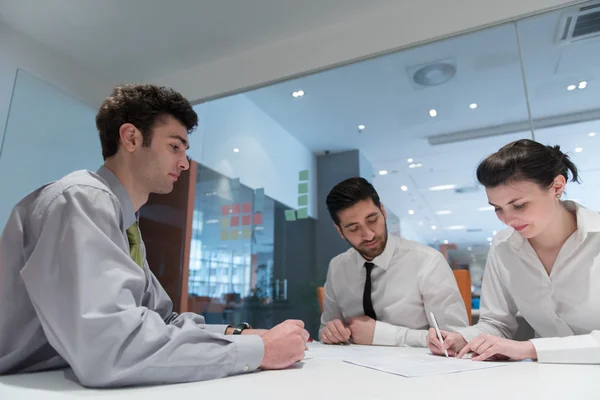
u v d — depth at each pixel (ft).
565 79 7.37
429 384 1.93
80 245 2.05
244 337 2.31
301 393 1.72
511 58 7.88
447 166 8.86
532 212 3.35
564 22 7.29
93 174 2.65
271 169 10.47
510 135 7.83
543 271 3.80
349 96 9.69
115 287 2.06
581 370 2.34
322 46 8.99
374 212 5.02
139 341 1.93
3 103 8.28
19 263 2.32
